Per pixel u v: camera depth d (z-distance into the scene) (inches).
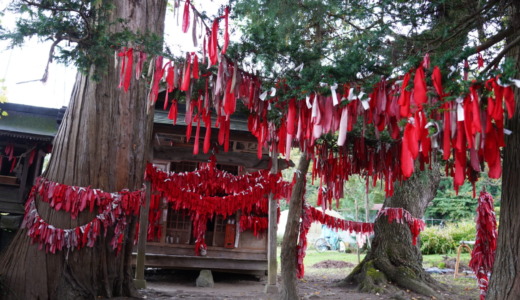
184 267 389.7
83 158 257.6
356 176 657.0
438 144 126.3
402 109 124.0
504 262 154.3
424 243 730.2
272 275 339.0
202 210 358.3
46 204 251.6
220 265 393.1
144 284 315.9
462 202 856.3
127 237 274.8
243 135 368.2
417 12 180.9
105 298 252.8
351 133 255.9
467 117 113.3
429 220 895.1
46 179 259.4
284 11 225.9
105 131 263.7
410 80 127.0
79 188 251.0
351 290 374.0
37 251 241.4
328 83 141.7
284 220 856.9
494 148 114.2
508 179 159.0
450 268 564.4
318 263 613.0
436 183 402.6
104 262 256.2
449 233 738.2
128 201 261.7
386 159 255.8
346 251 829.8
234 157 363.3
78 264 245.4
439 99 126.8
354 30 241.9
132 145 273.1
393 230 390.9
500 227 159.8
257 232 409.1
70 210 248.4
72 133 262.8
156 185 339.9
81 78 269.6
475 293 371.2
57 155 262.8
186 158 352.5
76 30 199.2
